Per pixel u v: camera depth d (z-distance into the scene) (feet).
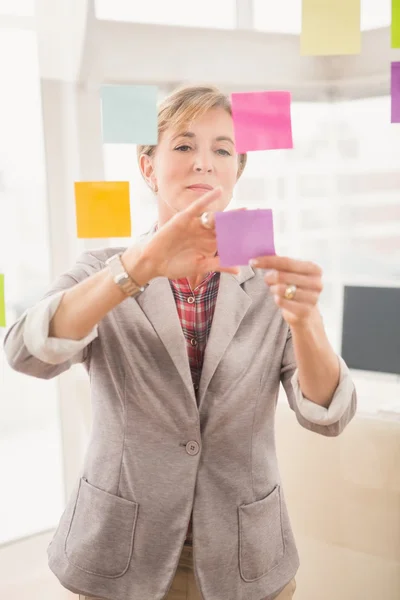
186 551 2.96
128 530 2.79
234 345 2.88
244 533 2.84
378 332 5.04
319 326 2.52
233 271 2.45
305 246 6.26
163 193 3.02
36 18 5.65
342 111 6.00
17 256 6.07
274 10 5.80
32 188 5.98
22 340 2.50
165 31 5.68
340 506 4.61
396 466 4.47
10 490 7.07
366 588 4.56
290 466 4.74
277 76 5.89
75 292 2.41
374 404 4.80
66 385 5.98
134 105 2.90
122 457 2.82
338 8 2.86
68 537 2.92
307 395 2.69
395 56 5.62
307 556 4.70
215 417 2.80
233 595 2.81
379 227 6.14
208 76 5.79
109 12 5.60
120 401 2.84
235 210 2.32
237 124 2.83
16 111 5.82
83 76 5.78
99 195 3.10
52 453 7.90
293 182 6.10
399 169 5.97
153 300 2.85
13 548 6.09
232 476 2.85
